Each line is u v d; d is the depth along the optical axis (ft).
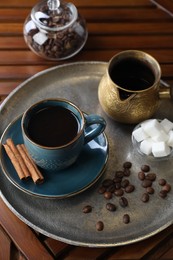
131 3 2.88
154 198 2.15
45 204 2.11
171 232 2.10
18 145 2.20
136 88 2.29
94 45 2.69
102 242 2.00
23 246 2.04
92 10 2.84
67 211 2.09
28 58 2.63
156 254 2.06
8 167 2.15
